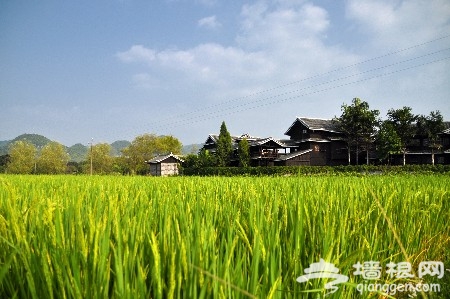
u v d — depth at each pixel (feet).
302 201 9.99
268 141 189.67
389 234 9.86
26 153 303.48
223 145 203.62
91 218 7.25
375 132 179.42
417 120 167.73
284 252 7.18
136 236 6.35
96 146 288.10
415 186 20.03
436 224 12.58
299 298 6.08
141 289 4.61
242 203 12.49
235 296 5.04
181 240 5.84
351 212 10.75
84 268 5.18
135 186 22.22
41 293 5.24
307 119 194.59
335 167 122.42
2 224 7.52
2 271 4.60
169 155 249.55
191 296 4.78
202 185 22.49
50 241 6.13
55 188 19.89
